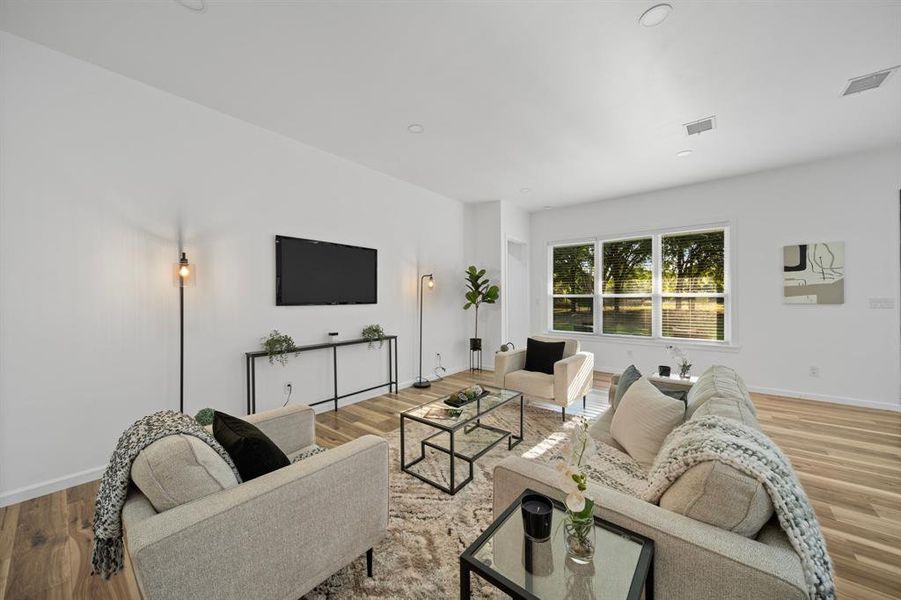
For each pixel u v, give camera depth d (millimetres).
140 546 871
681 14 1824
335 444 2865
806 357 3945
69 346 2223
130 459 1077
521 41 2033
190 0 1756
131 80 2447
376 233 4211
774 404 3752
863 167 3631
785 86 2459
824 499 2068
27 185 2084
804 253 3938
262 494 1104
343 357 3842
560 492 1170
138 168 2486
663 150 3537
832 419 3314
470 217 5680
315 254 3561
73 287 2236
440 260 5141
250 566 1071
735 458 982
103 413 2346
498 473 1326
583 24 1897
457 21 1889
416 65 2256
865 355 3658
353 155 3736
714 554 877
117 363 2402
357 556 1397
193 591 952
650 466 1690
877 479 2277
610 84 2441
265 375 3191
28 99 2084
